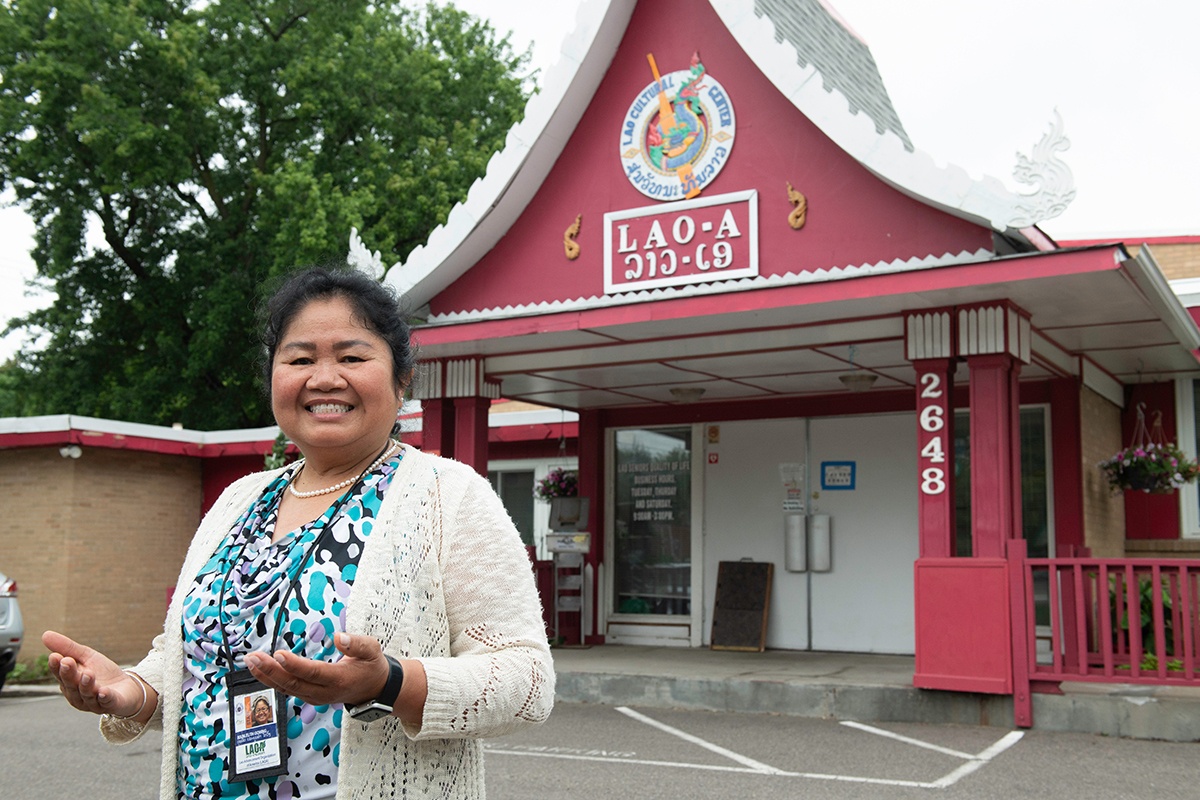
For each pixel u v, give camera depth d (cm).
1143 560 842
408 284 1088
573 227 1054
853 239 930
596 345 1093
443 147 2423
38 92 2248
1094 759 759
